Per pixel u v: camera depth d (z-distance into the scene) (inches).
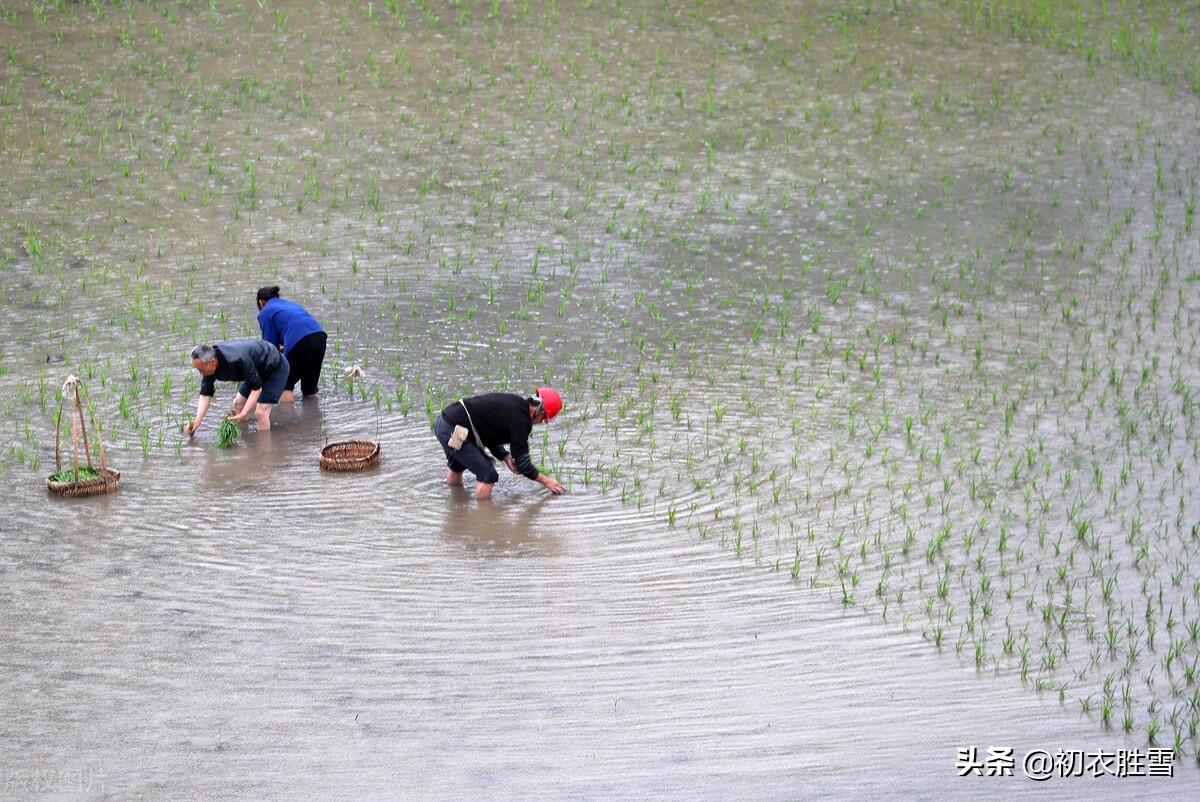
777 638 545.6
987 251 1154.0
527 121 1419.8
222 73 1462.8
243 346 753.0
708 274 1096.2
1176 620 564.4
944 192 1294.3
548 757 452.1
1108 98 1555.1
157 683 497.4
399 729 468.1
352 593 579.2
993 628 557.0
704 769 446.6
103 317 959.0
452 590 584.4
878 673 518.0
